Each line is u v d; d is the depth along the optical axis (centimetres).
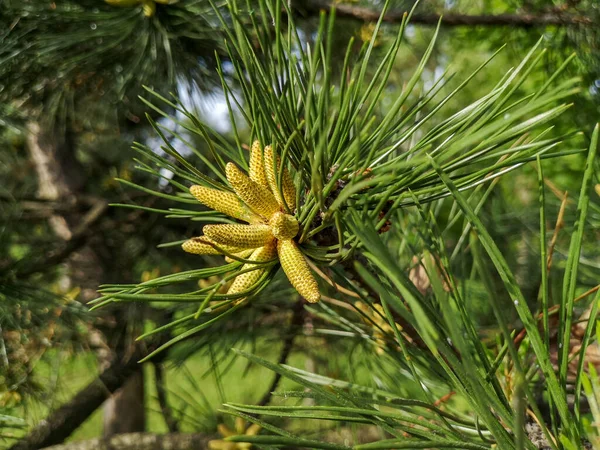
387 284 16
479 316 29
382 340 24
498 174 15
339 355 42
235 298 15
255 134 17
